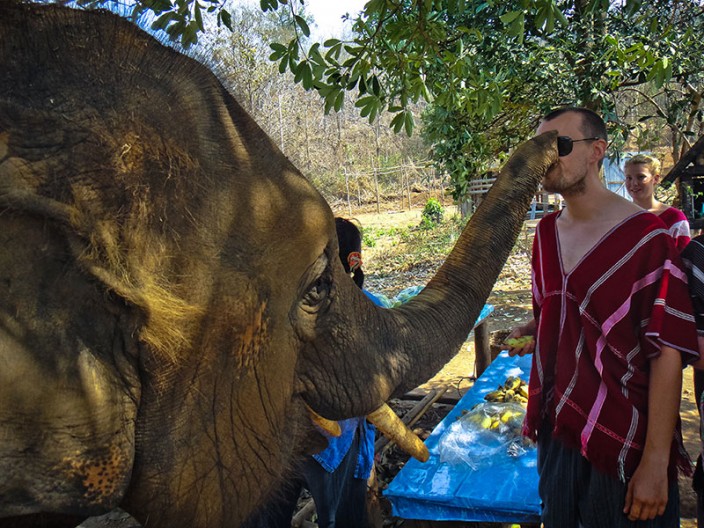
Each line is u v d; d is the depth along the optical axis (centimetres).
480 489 315
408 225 2353
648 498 228
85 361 129
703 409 254
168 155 142
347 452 298
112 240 131
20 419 124
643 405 235
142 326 136
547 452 269
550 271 258
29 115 129
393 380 197
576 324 247
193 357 148
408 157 3678
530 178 237
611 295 235
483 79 452
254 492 172
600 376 239
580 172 248
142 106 142
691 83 698
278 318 165
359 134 3806
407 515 322
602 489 243
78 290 129
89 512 133
